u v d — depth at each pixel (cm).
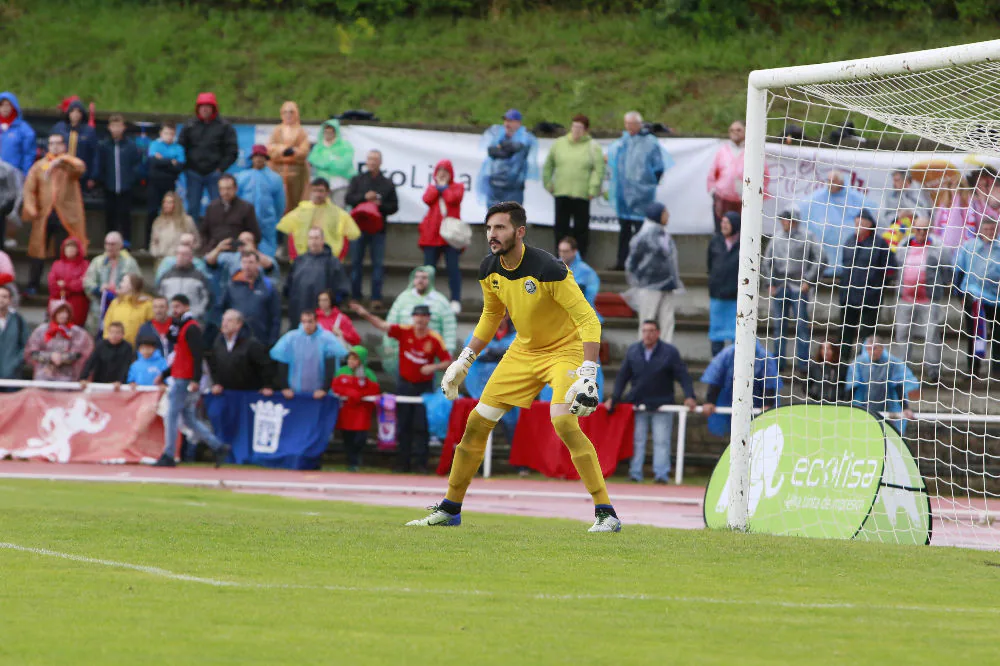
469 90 6056
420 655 944
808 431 2353
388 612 1134
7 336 4100
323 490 3419
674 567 1510
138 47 6284
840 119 5300
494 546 1666
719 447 4156
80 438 3897
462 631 1048
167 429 3834
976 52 2047
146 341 3997
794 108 5625
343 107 5875
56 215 4719
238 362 3909
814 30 6575
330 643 981
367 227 4588
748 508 2320
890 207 3938
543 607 1191
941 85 2292
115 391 3919
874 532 2202
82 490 2953
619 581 1385
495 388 1970
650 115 5806
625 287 4753
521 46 6425
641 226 4741
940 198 3766
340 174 4809
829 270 4012
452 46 6438
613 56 6306
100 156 4797
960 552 1794
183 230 4575
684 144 4856
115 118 4803
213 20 6569
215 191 4719
